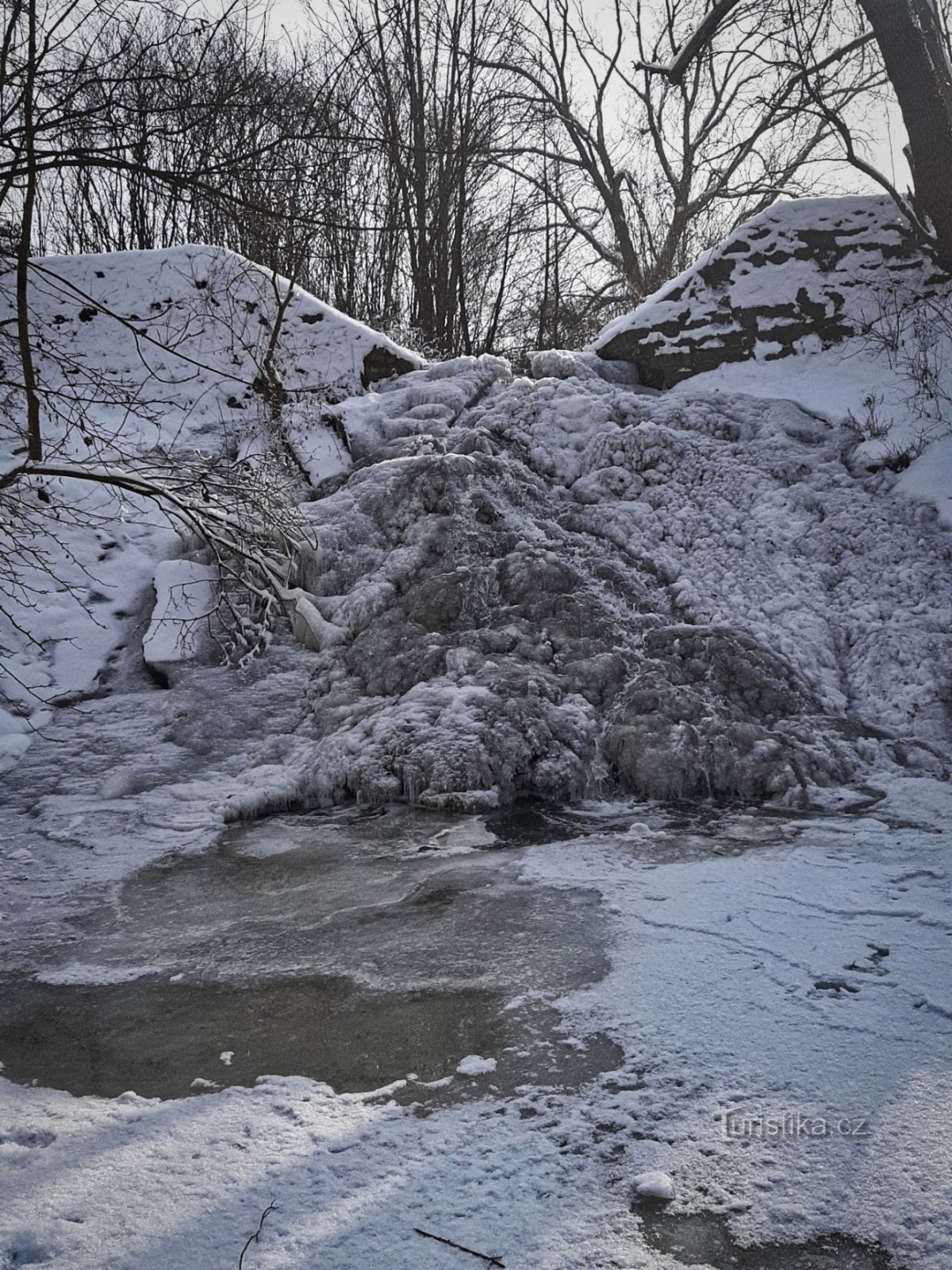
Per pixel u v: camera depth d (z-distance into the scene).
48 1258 2.73
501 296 25.59
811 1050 3.59
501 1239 2.74
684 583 8.88
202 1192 2.98
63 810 6.89
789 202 12.76
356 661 8.24
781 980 4.14
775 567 9.05
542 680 7.55
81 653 8.99
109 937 5.07
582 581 8.62
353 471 10.95
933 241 12.27
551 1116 3.30
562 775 6.91
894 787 6.74
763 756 6.93
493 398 11.85
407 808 6.80
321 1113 3.40
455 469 9.52
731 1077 3.46
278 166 6.62
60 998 4.45
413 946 4.73
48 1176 3.09
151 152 6.25
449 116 21.78
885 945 4.42
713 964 4.33
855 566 9.01
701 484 10.05
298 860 6.00
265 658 8.72
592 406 10.95
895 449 10.16
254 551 8.59
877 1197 2.84
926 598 8.54
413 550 8.98
